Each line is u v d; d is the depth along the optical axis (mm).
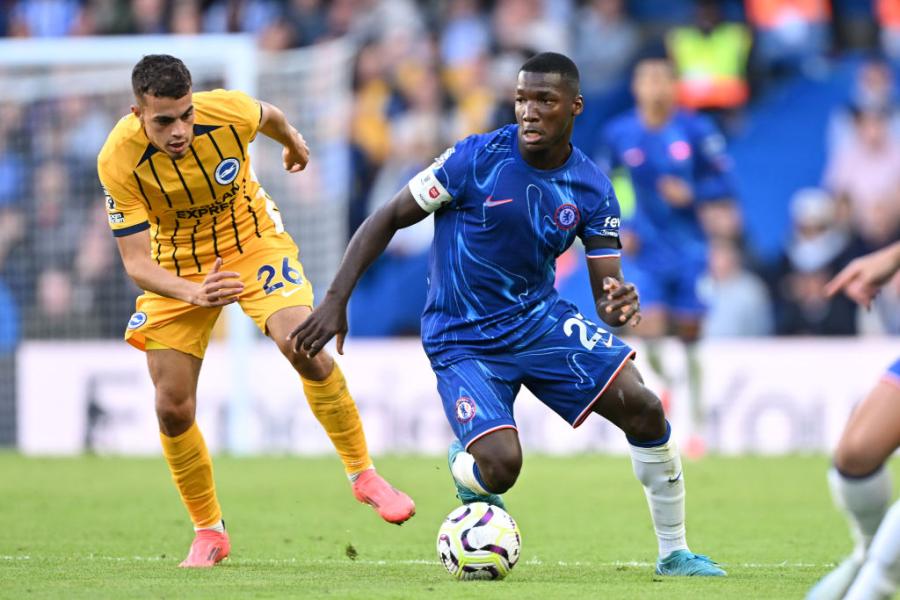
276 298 21438
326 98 57938
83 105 54906
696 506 31453
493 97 61344
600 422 49094
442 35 62562
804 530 26875
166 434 21062
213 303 19469
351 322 59344
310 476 39562
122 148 20438
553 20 62750
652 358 45812
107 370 50938
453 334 19734
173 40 46531
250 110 21500
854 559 14469
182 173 20812
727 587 17781
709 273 57094
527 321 19500
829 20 63625
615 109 63000
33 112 54719
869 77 61031
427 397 49219
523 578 19125
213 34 64250
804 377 48500
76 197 54594
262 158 56344
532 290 19656
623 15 63531
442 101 61656
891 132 60219
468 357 19531
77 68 56062
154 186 20734
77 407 51156
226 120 21156
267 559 22516
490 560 18609
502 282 19500
